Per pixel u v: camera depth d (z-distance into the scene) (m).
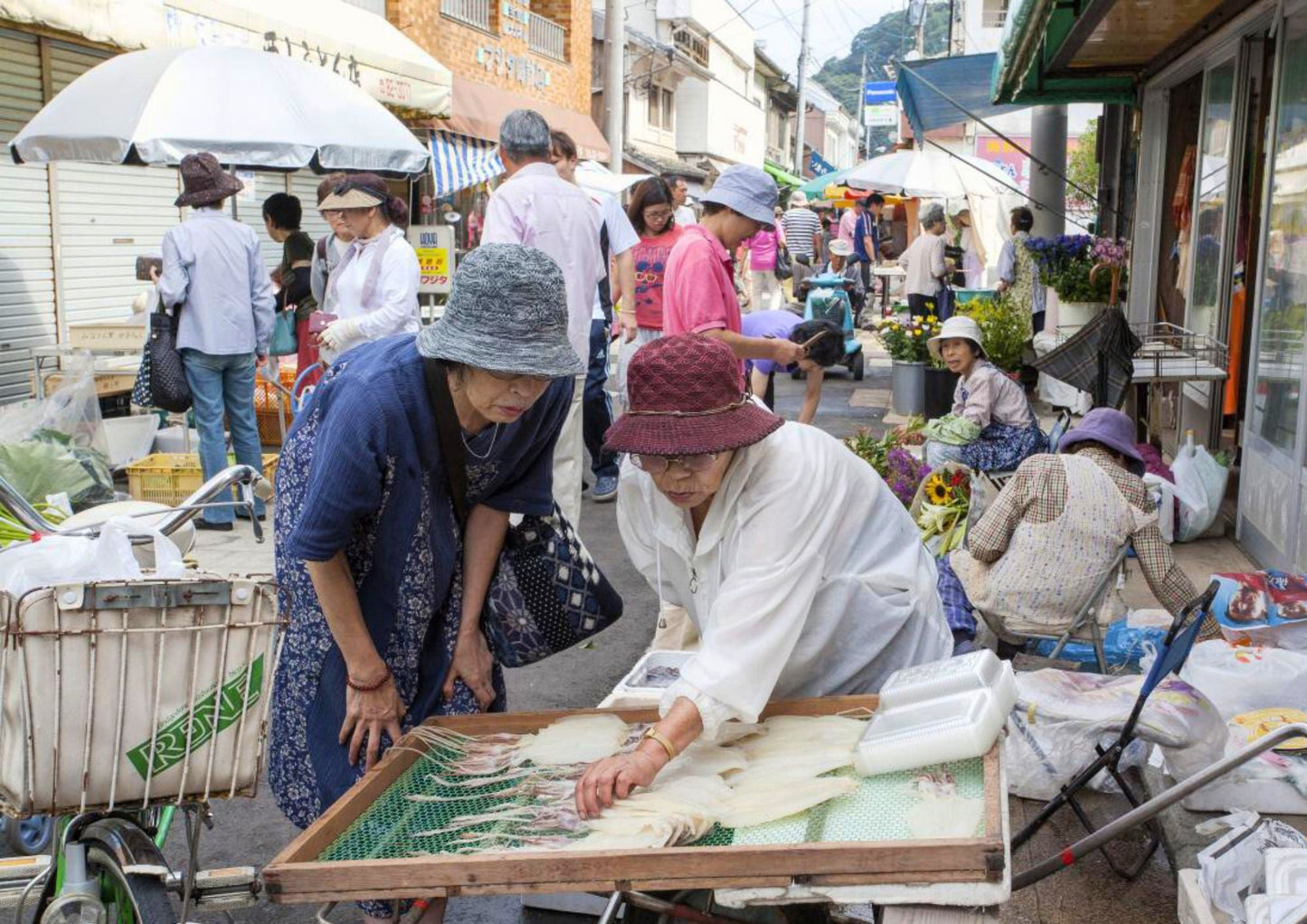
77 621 2.24
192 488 7.65
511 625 2.94
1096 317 7.45
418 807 2.41
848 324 14.96
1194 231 9.62
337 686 2.72
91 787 2.30
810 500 2.48
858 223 21.53
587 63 25.86
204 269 7.22
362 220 6.76
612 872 2.01
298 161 8.13
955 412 7.11
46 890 2.57
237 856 3.87
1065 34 8.72
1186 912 3.14
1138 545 4.29
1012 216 13.48
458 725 2.74
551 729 2.67
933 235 14.17
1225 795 3.66
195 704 2.33
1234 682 4.01
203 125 7.93
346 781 2.71
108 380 8.98
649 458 2.42
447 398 2.56
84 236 10.86
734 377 2.39
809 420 6.67
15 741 2.26
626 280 8.07
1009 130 23.53
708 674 2.36
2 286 9.81
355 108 8.72
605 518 8.05
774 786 2.27
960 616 4.32
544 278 2.37
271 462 8.20
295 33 11.56
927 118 13.80
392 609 2.73
